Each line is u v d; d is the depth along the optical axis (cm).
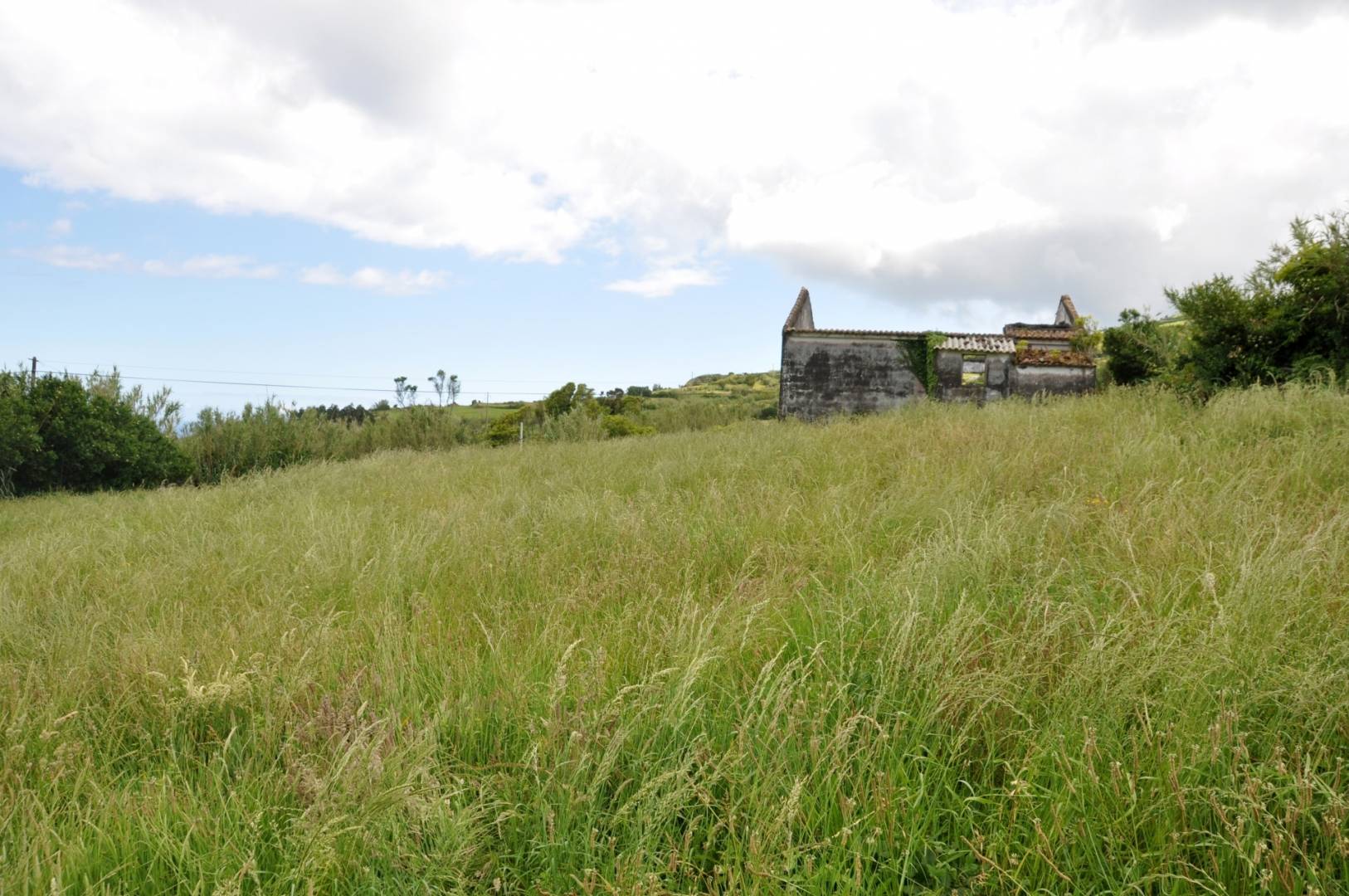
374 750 257
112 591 541
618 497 758
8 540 884
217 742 310
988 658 323
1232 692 268
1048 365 2353
